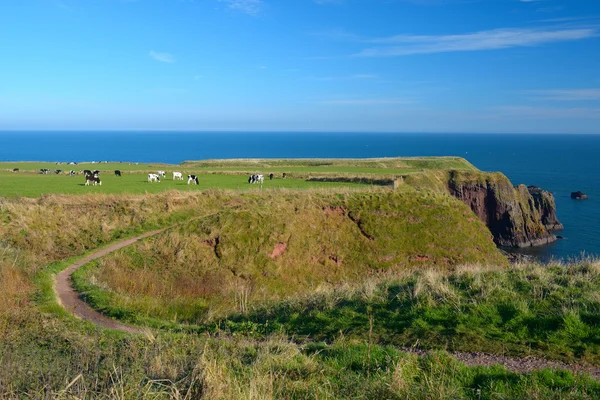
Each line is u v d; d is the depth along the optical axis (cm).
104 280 2242
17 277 1836
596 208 9594
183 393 792
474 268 1756
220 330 1378
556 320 1202
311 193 3816
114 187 4222
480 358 1050
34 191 3734
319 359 1042
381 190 3981
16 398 744
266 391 815
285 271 3011
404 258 3338
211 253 2950
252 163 9181
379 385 845
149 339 1146
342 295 1574
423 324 1249
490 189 7144
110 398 748
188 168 7519
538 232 7169
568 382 888
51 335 1206
